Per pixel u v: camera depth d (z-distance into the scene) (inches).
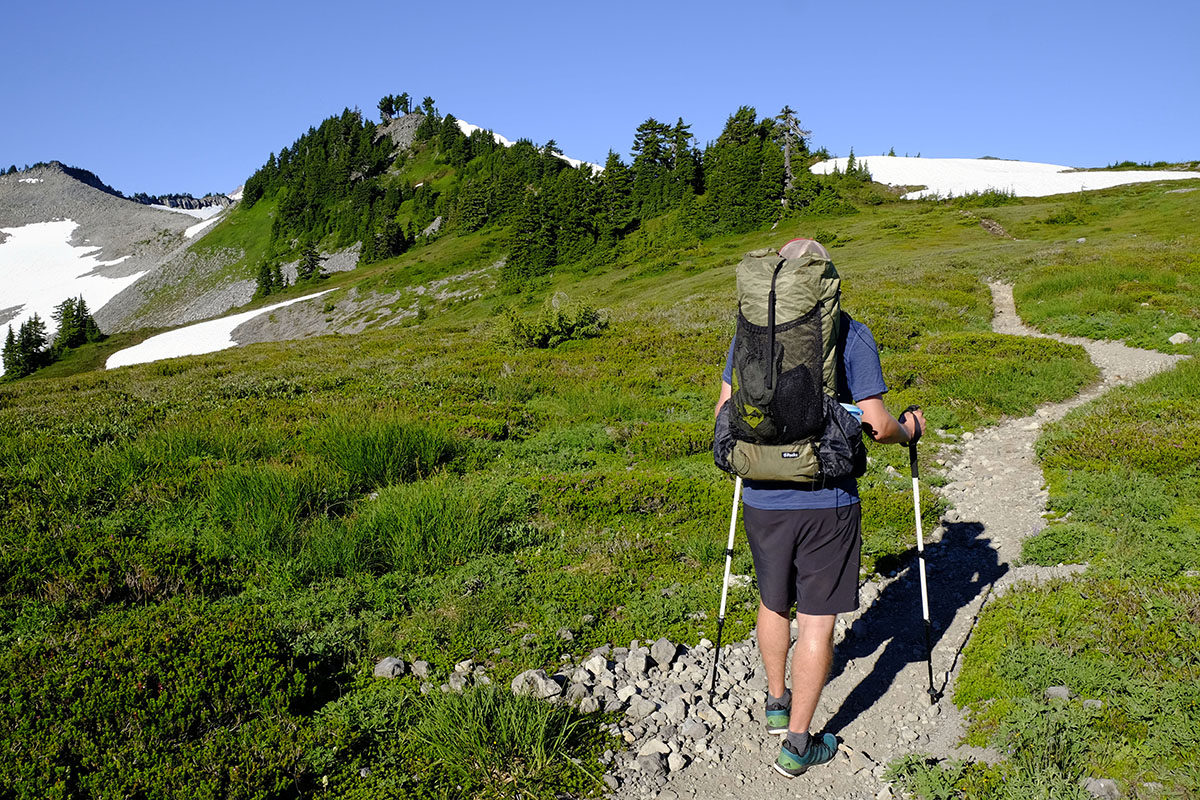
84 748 130.3
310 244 6112.2
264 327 4443.9
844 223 3102.9
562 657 176.4
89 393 700.7
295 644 172.6
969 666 161.8
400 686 159.6
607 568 226.4
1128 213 2306.8
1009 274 1086.4
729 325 840.3
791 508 123.9
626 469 354.9
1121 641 157.0
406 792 127.2
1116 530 223.0
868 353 124.6
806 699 129.0
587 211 4003.4
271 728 139.1
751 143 4033.0
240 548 236.4
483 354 789.2
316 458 333.7
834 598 127.2
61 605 196.9
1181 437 291.0
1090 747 129.3
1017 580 203.2
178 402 557.6
